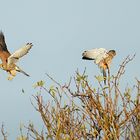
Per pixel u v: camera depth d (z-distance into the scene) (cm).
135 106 1152
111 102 1146
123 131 1146
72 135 1142
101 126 1140
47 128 1155
